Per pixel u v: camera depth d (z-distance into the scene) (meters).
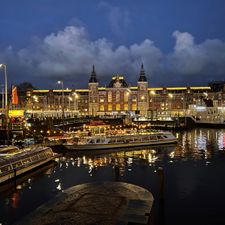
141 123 126.12
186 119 131.88
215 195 28.44
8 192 29.61
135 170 39.47
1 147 43.88
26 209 24.83
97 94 196.38
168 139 68.94
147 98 193.62
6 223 22.11
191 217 23.19
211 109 149.50
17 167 34.94
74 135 65.94
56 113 163.88
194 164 43.84
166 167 41.59
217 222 22.31
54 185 32.25
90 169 40.34
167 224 21.98
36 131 67.12
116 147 60.62
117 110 194.00
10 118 66.38
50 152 45.03
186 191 29.72
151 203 18.41
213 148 61.88
